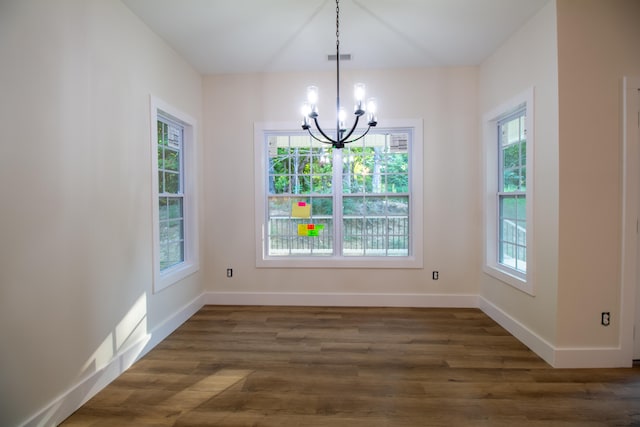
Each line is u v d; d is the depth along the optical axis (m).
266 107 3.54
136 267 2.39
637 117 2.16
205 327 2.97
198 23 2.54
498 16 2.47
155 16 2.43
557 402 1.83
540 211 2.39
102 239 2.04
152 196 2.59
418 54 3.13
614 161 2.17
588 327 2.20
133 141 2.36
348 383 2.04
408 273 3.51
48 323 1.66
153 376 2.14
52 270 1.68
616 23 2.16
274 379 2.09
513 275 2.80
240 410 1.78
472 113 3.41
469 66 3.40
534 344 2.45
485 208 3.24
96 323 1.98
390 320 3.11
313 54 3.11
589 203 2.18
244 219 3.59
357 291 3.55
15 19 1.48
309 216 3.63
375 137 3.61
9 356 1.47
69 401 1.76
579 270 2.20
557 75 2.18
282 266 3.57
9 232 1.46
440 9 2.40
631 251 2.17
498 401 1.85
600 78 2.17
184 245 3.35
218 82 3.56
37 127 1.59
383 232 3.63
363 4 2.33
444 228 3.46
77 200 1.84
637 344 2.21
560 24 2.17
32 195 1.57
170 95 2.90
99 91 2.02
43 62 1.62
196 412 1.77
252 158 3.56
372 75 3.46
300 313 3.32
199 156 3.49
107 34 2.09
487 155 3.22
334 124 3.49
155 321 2.63
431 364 2.27
